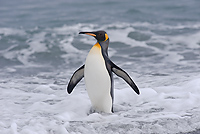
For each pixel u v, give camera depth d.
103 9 90.50
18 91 24.89
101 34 17.53
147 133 14.85
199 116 16.47
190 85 22.44
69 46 49.19
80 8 93.56
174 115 16.70
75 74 18.53
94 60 17.06
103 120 16.64
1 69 36.62
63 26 65.00
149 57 41.84
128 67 35.31
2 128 15.12
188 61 37.62
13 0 112.25
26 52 46.22
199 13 80.50
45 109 19.30
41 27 64.62
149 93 21.73
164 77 27.81
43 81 29.62
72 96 21.42
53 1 109.06
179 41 51.22
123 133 14.82
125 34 56.25
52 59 42.91
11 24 69.50
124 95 21.83
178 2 101.50
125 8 91.94
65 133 14.46
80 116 17.88
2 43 51.34
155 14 81.31
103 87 17.34
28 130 14.43
